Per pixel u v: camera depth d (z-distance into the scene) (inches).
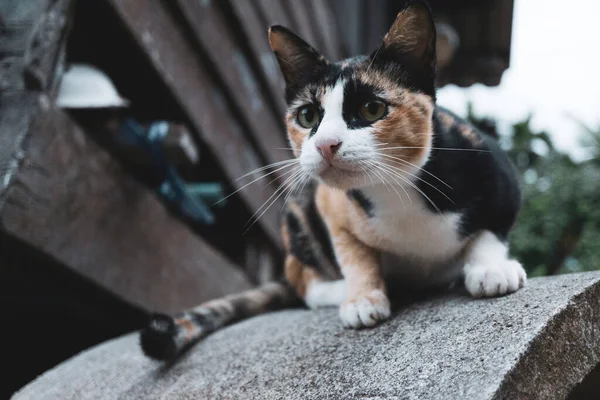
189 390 16.1
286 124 19.5
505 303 14.6
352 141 16.3
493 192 17.9
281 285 24.8
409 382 12.5
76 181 21.4
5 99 19.5
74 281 22.4
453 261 18.7
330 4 55.7
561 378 12.3
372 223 18.0
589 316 13.4
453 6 47.2
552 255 42.8
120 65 25.1
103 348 23.2
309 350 16.0
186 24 27.5
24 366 30.0
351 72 17.7
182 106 27.0
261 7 35.9
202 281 30.9
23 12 20.4
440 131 18.0
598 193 43.9
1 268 20.6
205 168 33.0
